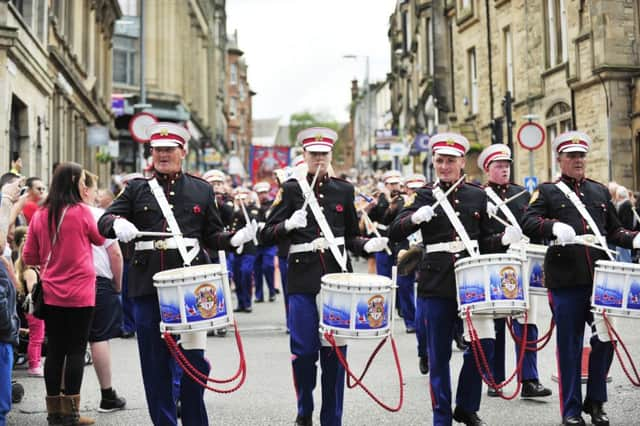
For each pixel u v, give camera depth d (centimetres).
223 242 641
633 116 2180
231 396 854
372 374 965
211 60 7675
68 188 761
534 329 842
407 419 753
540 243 901
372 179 2352
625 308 672
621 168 2184
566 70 2412
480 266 646
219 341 1252
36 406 837
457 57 3378
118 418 774
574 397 714
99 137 2619
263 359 1078
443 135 712
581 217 733
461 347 1116
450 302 686
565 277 721
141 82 2791
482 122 3119
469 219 701
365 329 615
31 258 758
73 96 2969
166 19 5066
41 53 2309
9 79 1892
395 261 1386
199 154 6644
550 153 2575
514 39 2780
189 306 584
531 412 771
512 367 996
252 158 3791
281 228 675
